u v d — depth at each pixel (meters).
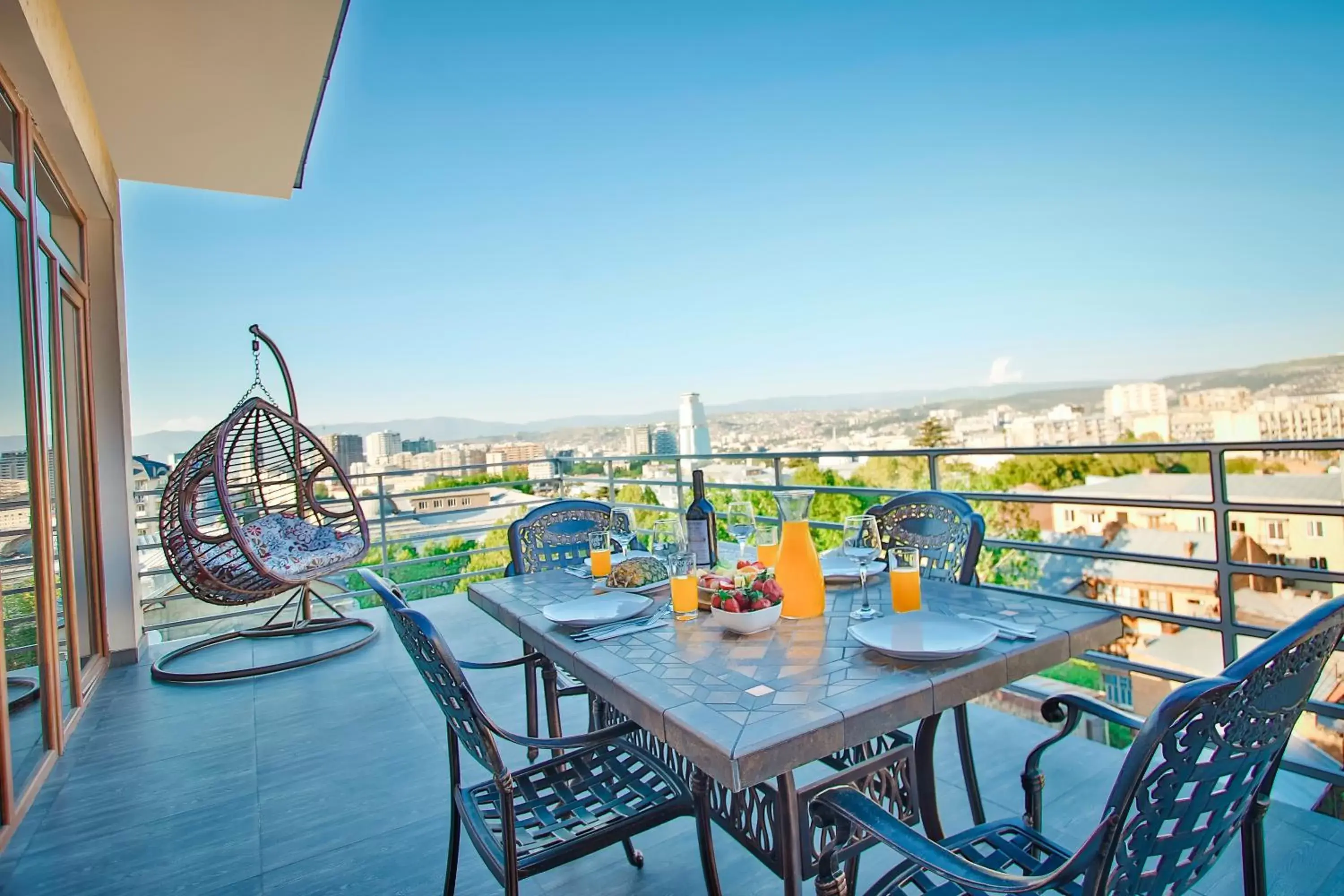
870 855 1.69
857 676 1.07
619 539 2.28
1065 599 1.43
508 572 2.32
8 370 2.31
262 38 3.02
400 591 1.49
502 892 1.66
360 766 2.35
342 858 1.83
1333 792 1.82
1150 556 2.12
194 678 3.28
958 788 1.96
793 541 1.43
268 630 4.05
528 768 1.49
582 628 1.45
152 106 3.46
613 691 1.13
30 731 2.29
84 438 3.51
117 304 3.82
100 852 1.89
